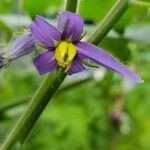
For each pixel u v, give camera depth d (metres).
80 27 0.15
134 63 0.28
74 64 0.15
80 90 0.36
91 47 0.15
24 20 0.24
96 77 0.28
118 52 0.23
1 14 0.27
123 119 0.35
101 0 0.21
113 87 0.32
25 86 0.33
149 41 0.23
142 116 0.36
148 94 0.35
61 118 0.36
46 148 0.35
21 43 0.15
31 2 0.24
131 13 0.22
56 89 0.17
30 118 0.17
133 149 0.37
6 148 0.17
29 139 0.17
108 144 0.36
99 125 0.36
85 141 0.36
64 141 0.36
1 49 0.15
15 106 0.24
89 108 0.36
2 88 0.33
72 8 0.16
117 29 0.23
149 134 0.37
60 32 0.15
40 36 0.15
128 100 0.35
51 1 0.24
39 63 0.15
